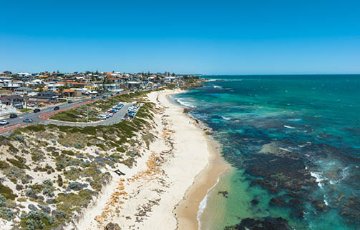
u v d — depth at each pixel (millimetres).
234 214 41031
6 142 44750
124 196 43156
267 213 41406
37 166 43188
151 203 42312
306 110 125938
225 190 48312
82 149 53562
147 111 105250
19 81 180000
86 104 105312
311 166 58438
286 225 38438
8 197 34000
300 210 42094
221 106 144125
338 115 112000
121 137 65062
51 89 148875
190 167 58031
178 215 40219
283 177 53469
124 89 193000
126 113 93438
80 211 35625
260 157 64562
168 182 50062
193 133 85438
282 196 46281
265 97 183750
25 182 38250
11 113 80375
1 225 29031
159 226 37125
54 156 47656
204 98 181875
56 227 31531
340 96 182750
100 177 44406
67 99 123688
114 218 37500
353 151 66875
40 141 51281
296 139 78250
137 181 48812
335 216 40469
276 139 78688
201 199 45125
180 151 67625
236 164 60312
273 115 115250
